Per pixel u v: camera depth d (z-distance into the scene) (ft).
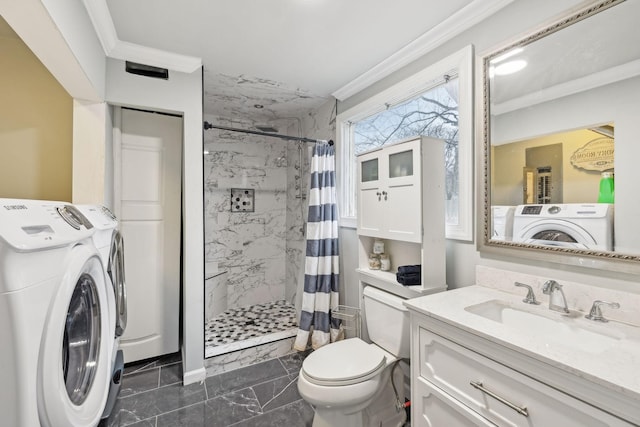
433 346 3.87
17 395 2.20
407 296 5.47
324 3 4.90
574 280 3.83
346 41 6.02
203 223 7.02
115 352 4.89
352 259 8.25
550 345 2.86
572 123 3.81
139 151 7.44
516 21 4.44
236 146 11.66
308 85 8.12
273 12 5.12
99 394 3.57
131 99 6.30
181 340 8.14
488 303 4.21
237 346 7.86
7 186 6.09
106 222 4.71
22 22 3.51
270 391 6.51
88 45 4.92
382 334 5.76
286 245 12.68
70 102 6.41
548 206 4.05
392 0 4.81
